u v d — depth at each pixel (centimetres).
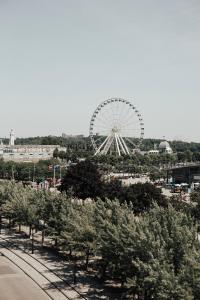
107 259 6191
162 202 11138
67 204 8669
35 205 9606
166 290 4769
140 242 5419
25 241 9912
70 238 7319
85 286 6906
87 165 14338
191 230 5591
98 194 13912
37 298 6544
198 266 4694
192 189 19762
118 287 6856
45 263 8156
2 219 12544
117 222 6550
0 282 7250
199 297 4706
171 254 5291
